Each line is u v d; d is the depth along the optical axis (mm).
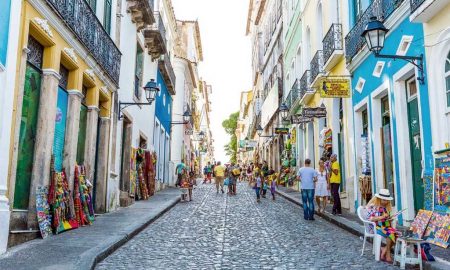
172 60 29797
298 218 12094
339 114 14875
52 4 7949
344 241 8422
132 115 15859
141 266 6203
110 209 12500
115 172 13172
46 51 8359
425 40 8312
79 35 9586
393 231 6617
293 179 22766
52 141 8375
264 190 19734
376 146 11117
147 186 18531
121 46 14000
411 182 9398
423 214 7738
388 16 9727
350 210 12789
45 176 8078
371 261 6633
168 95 27234
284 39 25656
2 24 6434
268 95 31266
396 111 9750
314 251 7414
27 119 7758
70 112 9805
